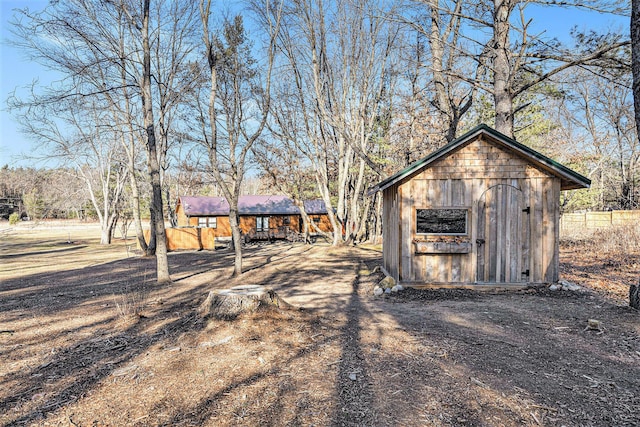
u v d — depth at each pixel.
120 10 11.96
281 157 21.52
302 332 4.89
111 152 24.80
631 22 5.57
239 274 11.11
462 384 3.50
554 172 7.96
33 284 10.25
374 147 21.47
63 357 4.32
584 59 9.17
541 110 17.55
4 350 4.60
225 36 11.76
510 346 4.53
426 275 8.26
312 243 24.28
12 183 52.97
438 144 17.69
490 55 11.05
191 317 5.36
